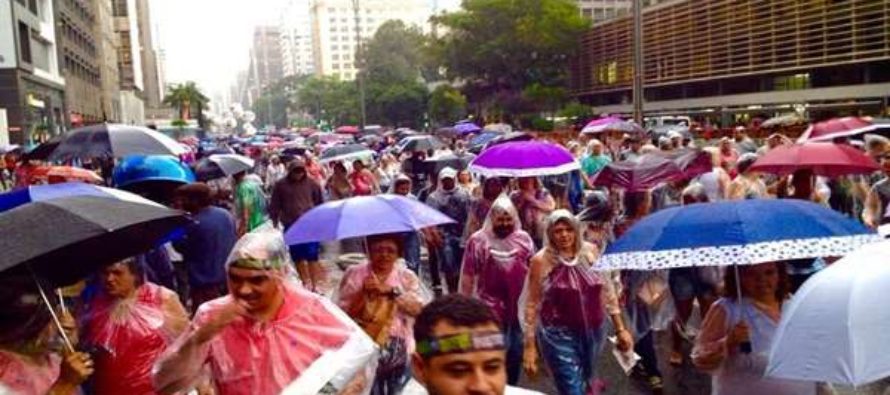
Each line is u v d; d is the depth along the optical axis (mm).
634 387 6918
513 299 6027
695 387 6871
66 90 56812
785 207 4148
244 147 39938
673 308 6855
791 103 44906
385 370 4699
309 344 3416
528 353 5477
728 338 4078
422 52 76312
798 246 3896
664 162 9016
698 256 3947
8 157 23953
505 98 63469
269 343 3391
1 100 41844
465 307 2254
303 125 147125
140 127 9469
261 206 12047
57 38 54688
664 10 54031
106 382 4328
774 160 8711
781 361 2855
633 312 6727
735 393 4090
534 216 8531
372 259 4840
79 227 3230
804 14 41688
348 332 3492
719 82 50875
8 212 3332
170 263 6902
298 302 3500
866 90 39750
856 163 8461
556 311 5367
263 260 3373
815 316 2834
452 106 69938
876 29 37344
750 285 4090
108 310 4355
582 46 64875
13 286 3084
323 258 8766
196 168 12328
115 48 97000
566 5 63125
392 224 4852
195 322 3469
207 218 7383
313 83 121250
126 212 3484
